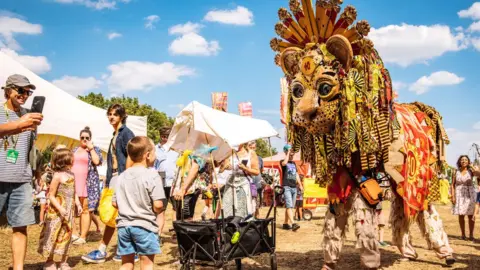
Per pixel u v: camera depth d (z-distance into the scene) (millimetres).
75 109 12867
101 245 6355
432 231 6266
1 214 5055
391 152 5379
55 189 5621
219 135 5684
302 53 5191
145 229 4168
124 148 6227
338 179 5199
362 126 4836
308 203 13484
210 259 4961
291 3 5328
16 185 4938
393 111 5316
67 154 5777
